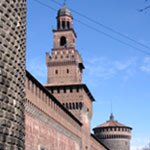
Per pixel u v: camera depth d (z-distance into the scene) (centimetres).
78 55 7144
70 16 7388
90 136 6888
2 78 1278
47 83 6956
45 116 4016
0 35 1278
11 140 1322
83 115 6375
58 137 4522
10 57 1352
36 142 3659
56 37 7250
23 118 1488
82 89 6419
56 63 7056
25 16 1575
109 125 10356
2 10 1301
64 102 6400
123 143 10244
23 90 1498
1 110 1260
